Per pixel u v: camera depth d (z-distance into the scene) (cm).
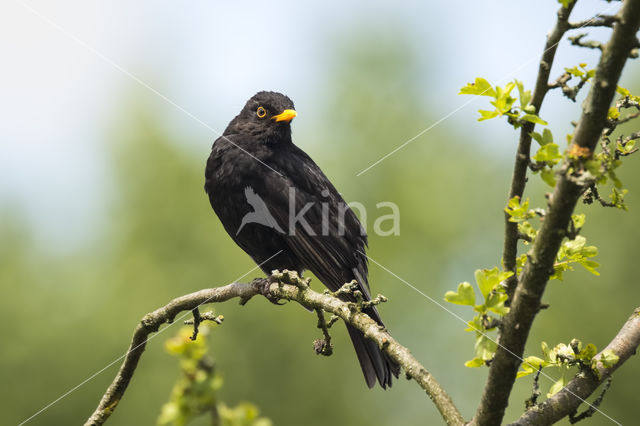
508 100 317
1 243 1853
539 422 349
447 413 339
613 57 279
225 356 1681
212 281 1794
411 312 1900
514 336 313
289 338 1705
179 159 1927
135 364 512
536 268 303
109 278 1809
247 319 1712
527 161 321
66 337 1727
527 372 366
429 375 354
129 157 1923
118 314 1745
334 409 1703
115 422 1638
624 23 275
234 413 277
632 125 1702
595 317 1706
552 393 362
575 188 290
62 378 1700
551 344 1717
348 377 1723
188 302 513
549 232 298
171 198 1891
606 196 1780
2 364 1703
